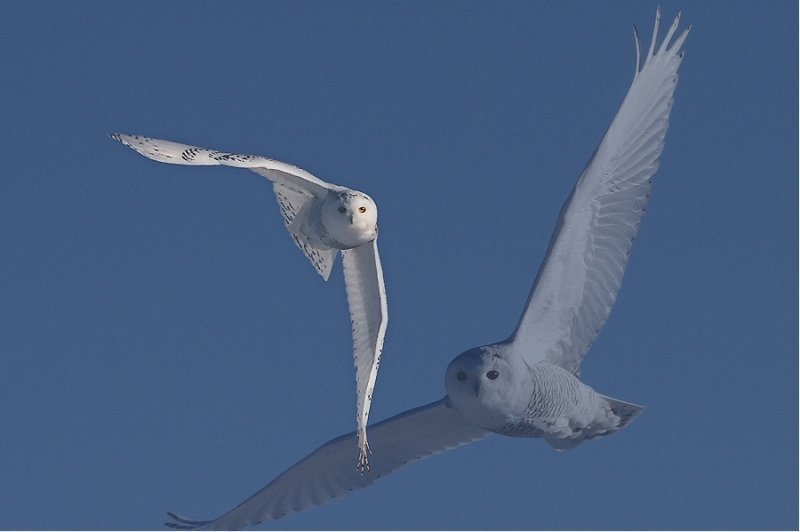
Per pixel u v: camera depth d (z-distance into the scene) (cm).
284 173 1145
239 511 1495
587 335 1302
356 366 1174
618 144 1295
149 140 1057
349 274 1172
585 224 1291
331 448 1462
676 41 1315
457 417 1404
